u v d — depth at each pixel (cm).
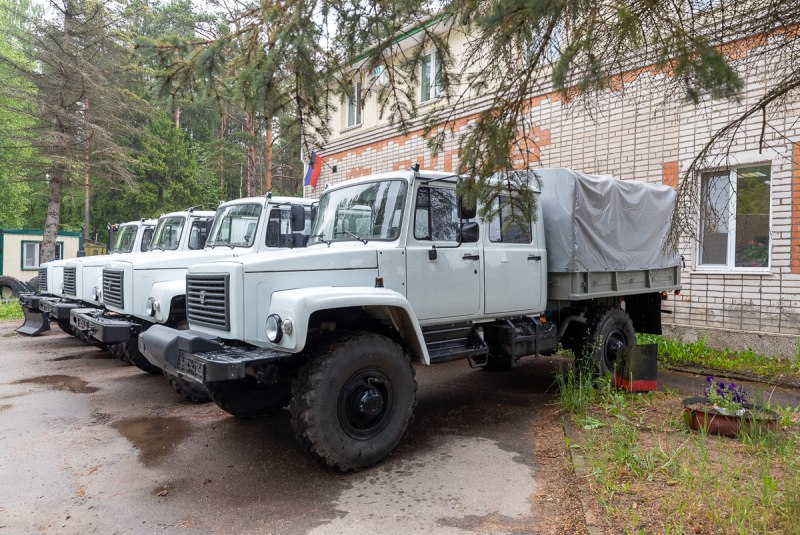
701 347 744
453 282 485
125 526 313
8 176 2256
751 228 730
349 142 1378
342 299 382
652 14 287
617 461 375
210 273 421
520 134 382
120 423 503
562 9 279
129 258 689
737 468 353
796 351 679
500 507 330
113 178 2081
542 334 574
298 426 372
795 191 681
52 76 1639
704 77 246
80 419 514
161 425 497
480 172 355
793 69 438
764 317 717
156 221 1005
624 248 631
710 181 461
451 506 333
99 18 1677
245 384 498
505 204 402
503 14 289
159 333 427
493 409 546
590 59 297
